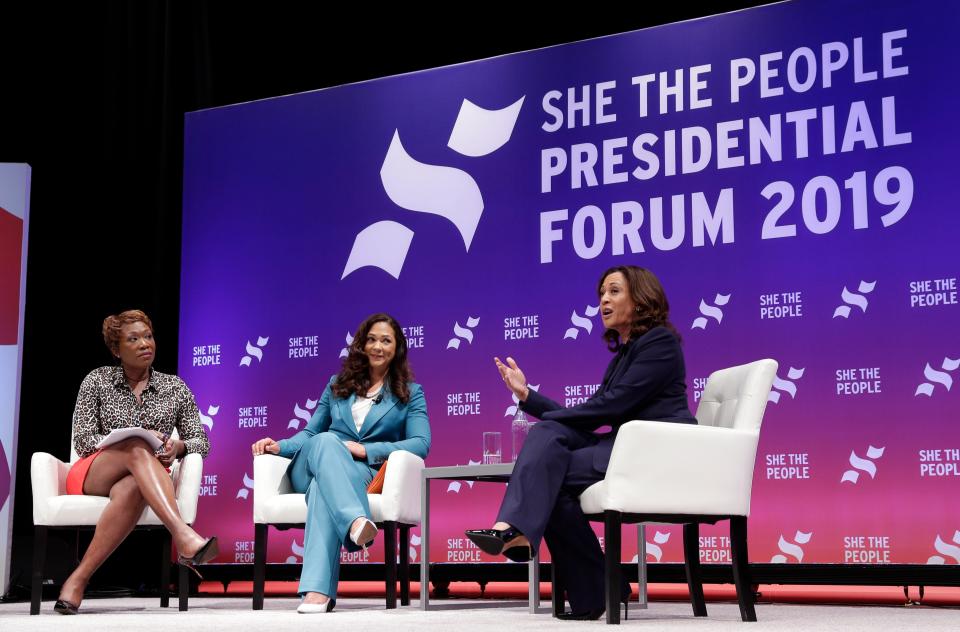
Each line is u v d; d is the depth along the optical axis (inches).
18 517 199.2
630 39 181.8
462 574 178.2
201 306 206.1
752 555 161.8
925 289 156.0
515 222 185.2
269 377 199.0
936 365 153.9
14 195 176.9
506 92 189.8
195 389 203.9
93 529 139.9
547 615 120.2
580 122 183.3
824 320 161.6
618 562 98.3
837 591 159.9
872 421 156.9
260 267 203.3
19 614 135.1
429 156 193.6
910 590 156.7
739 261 168.2
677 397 109.0
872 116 163.0
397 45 209.2
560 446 104.0
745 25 173.9
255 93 216.1
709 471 102.7
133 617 121.0
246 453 198.4
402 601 140.3
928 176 158.1
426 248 191.0
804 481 159.9
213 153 210.2
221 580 194.5
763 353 164.6
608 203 179.0
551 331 179.3
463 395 183.8
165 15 218.8
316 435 132.3
